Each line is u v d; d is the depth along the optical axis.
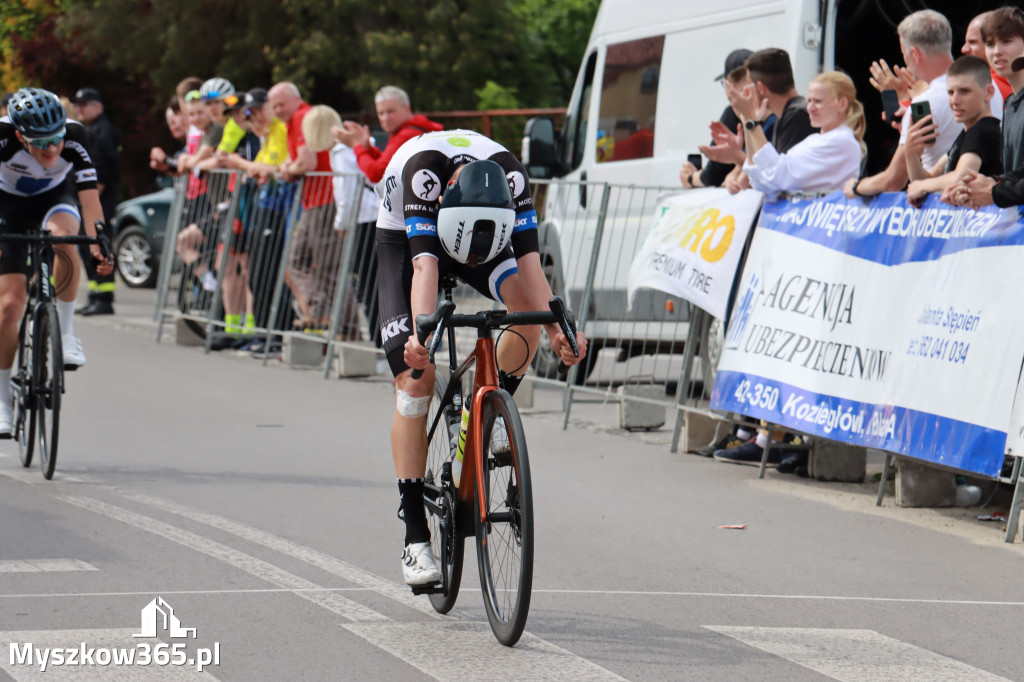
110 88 78.94
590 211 32.56
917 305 20.42
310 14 74.94
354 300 35.31
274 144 38.50
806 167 23.00
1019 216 18.88
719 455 25.03
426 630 14.06
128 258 60.53
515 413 13.18
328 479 22.02
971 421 18.98
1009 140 19.25
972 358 19.17
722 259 24.56
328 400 31.14
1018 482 18.89
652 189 28.72
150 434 25.98
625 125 31.95
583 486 22.34
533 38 87.56
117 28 72.81
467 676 12.56
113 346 40.41
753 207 24.31
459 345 33.38
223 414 28.70
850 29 27.89
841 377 21.61
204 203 40.94
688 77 29.92
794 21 27.30
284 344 38.06
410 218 13.95
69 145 22.33
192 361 37.78
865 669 13.09
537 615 14.74
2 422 22.53
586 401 33.09
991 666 13.28
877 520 20.25
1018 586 16.50
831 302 22.11
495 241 13.40
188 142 42.88
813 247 22.72
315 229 36.41
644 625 14.44
